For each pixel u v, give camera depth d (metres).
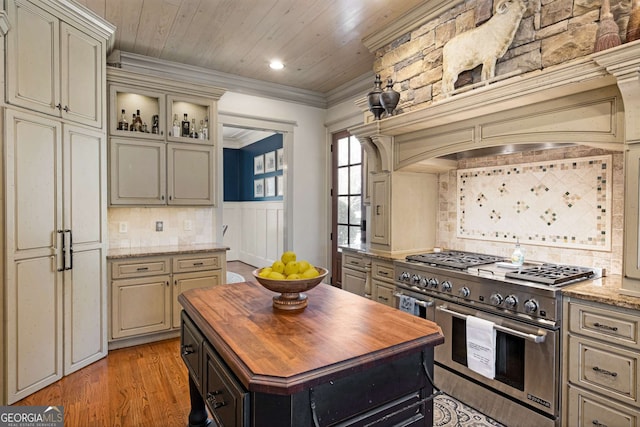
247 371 0.98
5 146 2.21
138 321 3.31
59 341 2.62
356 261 3.59
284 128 4.91
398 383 1.19
